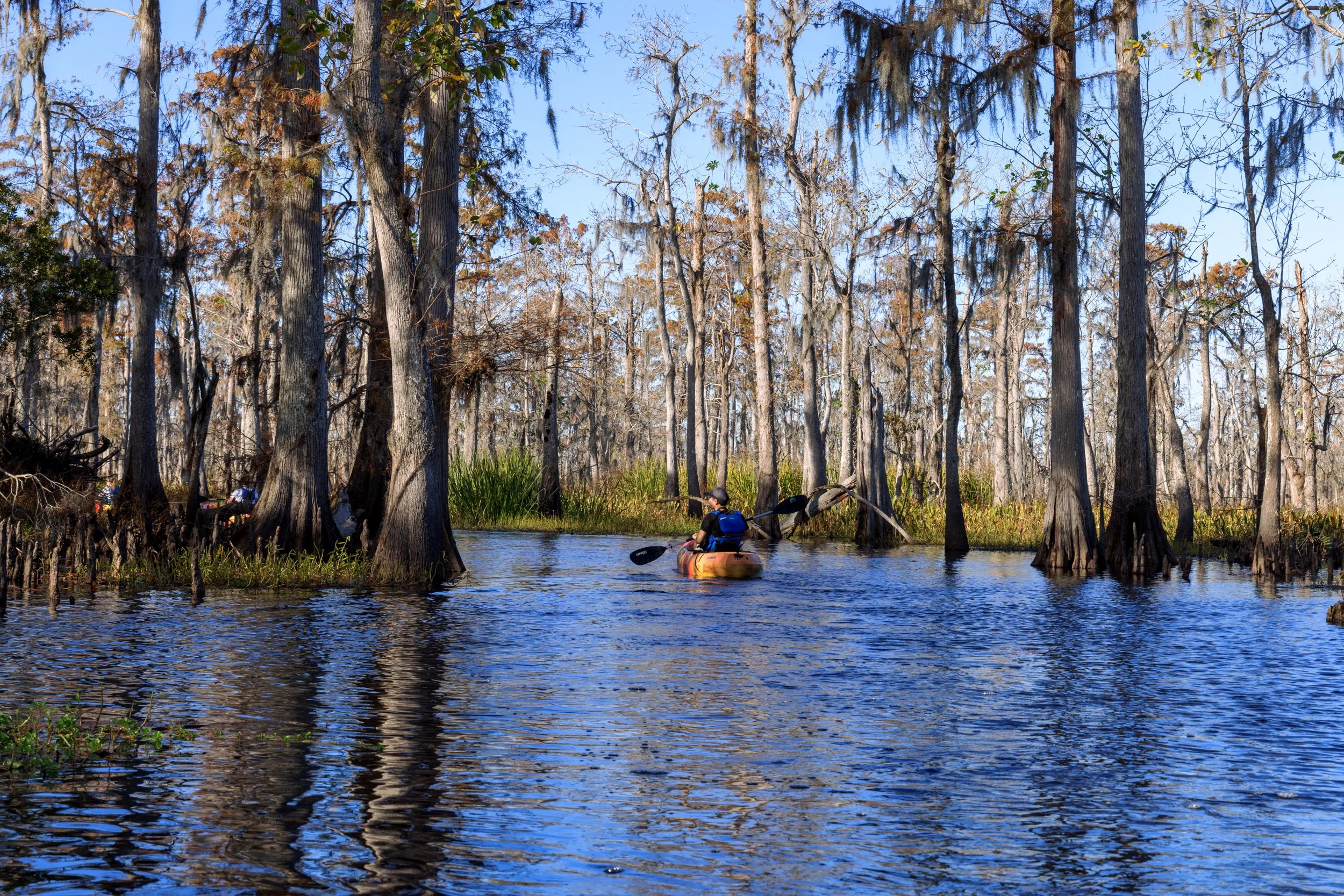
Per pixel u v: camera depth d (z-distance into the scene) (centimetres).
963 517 3078
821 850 526
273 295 2911
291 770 641
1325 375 3953
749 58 3628
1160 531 2233
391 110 1867
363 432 2120
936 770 668
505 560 2322
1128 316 2280
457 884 478
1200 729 783
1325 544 2422
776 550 2862
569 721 781
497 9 1733
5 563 1320
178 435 5712
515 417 5681
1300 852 529
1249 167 2267
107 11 2267
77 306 2228
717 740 734
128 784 608
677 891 473
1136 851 530
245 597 1513
